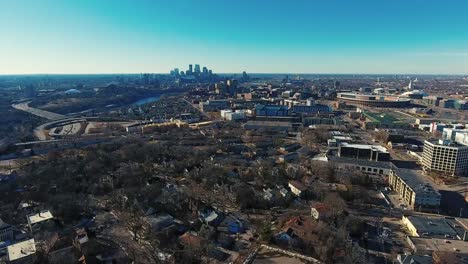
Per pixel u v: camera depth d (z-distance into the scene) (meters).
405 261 195.75
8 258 197.38
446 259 195.88
